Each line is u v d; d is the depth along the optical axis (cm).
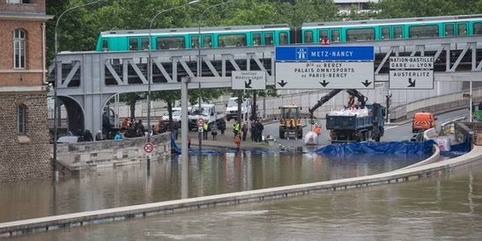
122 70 11688
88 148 9206
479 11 19438
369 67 7788
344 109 12138
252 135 12569
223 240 5562
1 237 5644
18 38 8231
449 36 11744
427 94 17988
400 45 11844
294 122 12962
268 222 6144
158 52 11644
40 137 8362
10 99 8150
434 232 5781
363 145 11250
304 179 8425
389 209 6656
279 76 7869
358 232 5784
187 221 6184
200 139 10950
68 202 6975
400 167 9506
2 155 8112
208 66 11844
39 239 5597
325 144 12106
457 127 12444
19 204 6900
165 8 13838
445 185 7931
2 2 8062
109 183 8119
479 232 5778
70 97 11075
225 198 6856
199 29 11562
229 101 16512
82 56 11094
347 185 7750
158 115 17125
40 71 8331
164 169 9275
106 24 13612
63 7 10775
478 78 11581
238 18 16838
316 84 7869
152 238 5625
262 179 8425
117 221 6197
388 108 15662
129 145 9669
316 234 5722
